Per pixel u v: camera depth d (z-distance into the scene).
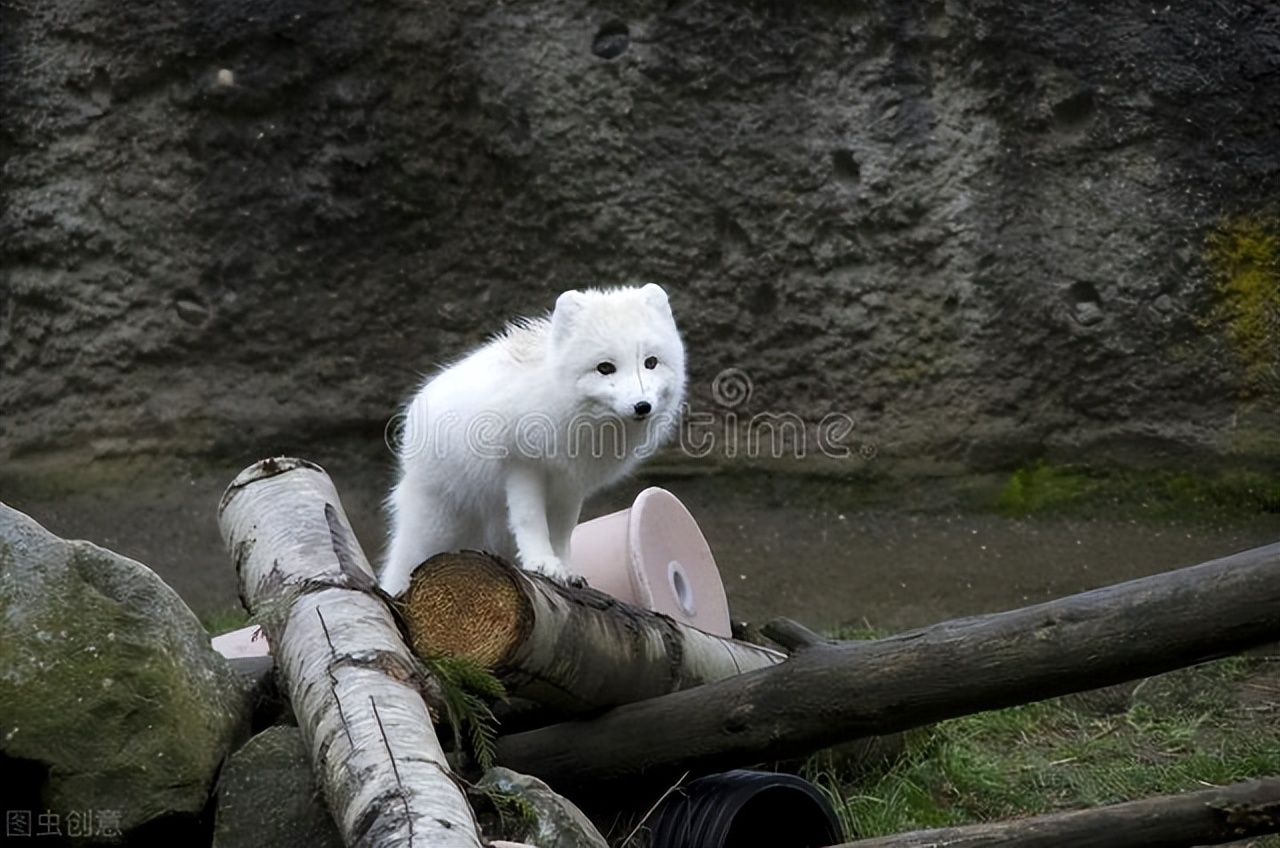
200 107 13.30
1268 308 12.74
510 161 13.21
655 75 13.11
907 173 12.98
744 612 11.02
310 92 13.25
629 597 7.82
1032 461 12.87
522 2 13.16
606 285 13.25
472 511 7.69
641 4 13.09
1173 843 5.67
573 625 6.18
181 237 13.40
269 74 13.23
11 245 13.45
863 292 13.05
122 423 13.39
